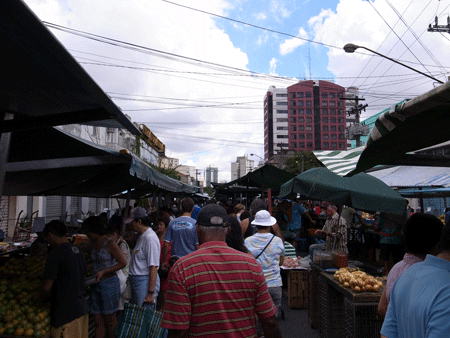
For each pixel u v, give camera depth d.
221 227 2.12
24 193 6.93
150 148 37.94
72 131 18.36
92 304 4.23
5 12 1.38
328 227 6.54
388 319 1.75
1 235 8.57
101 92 2.20
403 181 6.99
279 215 11.19
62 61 1.77
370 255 8.77
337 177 5.70
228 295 1.92
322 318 4.70
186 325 1.85
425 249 2.29
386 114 1.93
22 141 4.36
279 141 119.31
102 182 6.40
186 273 1.95
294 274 6.28
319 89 118.19
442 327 1.41
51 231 3.51
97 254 4.31
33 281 3.89
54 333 3.29
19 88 2.37
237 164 156.88
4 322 3.28
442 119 1.96
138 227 4.52
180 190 12.54
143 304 4.31
